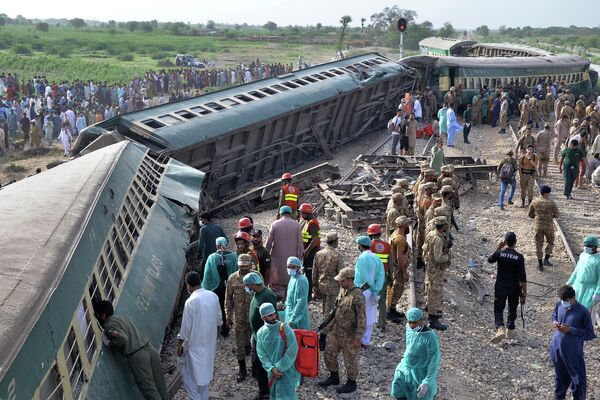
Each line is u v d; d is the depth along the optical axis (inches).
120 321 294.7
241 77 2146.9
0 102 1317.7
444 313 490.0
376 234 435.8
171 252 471.5
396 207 518.6
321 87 976.9
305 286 362.6
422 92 1316.4
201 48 4030.5
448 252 462.3
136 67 2810.0
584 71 1603.1
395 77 1202.0
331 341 367.2
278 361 313.0
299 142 961.5
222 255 408.8
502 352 448.8
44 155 1224.8
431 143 1146.0
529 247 667.4
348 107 1071.6
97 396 263.1
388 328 455.2
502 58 1448.1
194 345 328.5
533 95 1392.7
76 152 705.6
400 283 458.0
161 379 303.1
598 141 868.0
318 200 759.1
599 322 490.6
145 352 294.7
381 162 899.4
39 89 1638.8
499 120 1325.0
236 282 371.2
